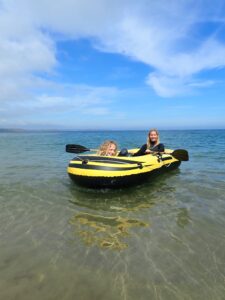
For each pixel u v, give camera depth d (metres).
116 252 2.99
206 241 3.25
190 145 18.86
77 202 4.81
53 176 7.01
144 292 2.33
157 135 7.45
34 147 17.91
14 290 2.34
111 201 4.88
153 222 3.87
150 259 2.85
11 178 6.75
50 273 2.59
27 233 3.48
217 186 5.95
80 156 5.80
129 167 5.47
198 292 2.34
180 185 6.07
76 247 3.11
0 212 4.26
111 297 2.27
